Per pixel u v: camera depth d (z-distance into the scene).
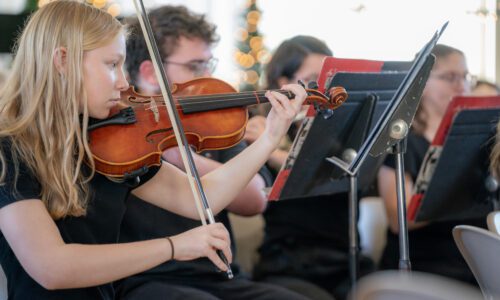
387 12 5.25
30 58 1.92
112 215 2.03
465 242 1.86
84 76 1.90
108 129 2.02
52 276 1.79
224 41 5.68
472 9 4.93
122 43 1.97
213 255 1.87
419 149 3.24
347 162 2.44
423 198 2.79
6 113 1.92
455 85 3.33
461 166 2.75
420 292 1.26
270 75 3.39
